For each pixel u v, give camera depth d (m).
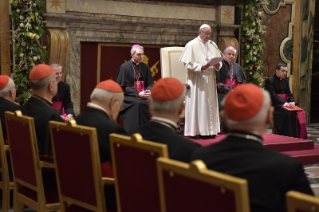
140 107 6.77
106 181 2.71
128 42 8.54
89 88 8.34
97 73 8.38
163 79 2.54
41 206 3.08
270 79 8.13
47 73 3.53
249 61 9.41
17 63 7.52
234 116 1.82
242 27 9.47
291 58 10.37
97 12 8.16
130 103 6.84
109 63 8.48
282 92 8.16
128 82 7.09
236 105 1.81
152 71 8.93
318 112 12.06
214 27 9.36
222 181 1.40
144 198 2.05
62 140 2.73
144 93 6.79
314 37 11.85
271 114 1.86
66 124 2.66
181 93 2.48
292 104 7.84
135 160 2.06
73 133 2.62
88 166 2.55
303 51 10.42
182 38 9.10
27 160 3.15
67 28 7.88
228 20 9.34
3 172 3.71
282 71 8.07
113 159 2.24
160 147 1.89
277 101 7.95
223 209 1.42
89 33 8.12
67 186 2.78
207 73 6.45
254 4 9.20
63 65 7.75
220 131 7.36
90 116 2.99
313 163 6.14
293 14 10.25
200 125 6.46
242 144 1.80
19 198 3.40
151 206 2.01
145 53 8.82
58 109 6.14
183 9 9.02
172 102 2.46
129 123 6.78
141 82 7.18
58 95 6.15
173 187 1.62
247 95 1.81
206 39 6.63
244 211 1.35
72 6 7.87
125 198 2.20
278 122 7.88
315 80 12.10
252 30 9.25
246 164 1.75
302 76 10.49
